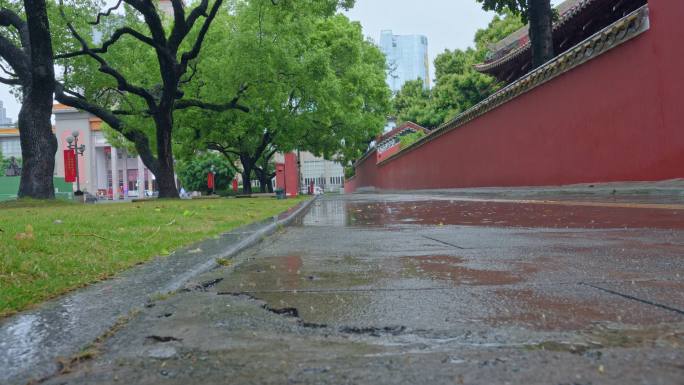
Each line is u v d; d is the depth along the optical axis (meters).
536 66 18.14
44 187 16.92
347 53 32.47
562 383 1.34
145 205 13.45
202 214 9.31
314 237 5.71
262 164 44.00
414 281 2.85
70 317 2.14
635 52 11.60
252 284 2.90
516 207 10.01
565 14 18.98
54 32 20.33
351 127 38.34
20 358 1.66
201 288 2.82
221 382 1.43
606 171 12.80
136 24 23.20
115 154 79.81
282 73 24.19
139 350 1.72
